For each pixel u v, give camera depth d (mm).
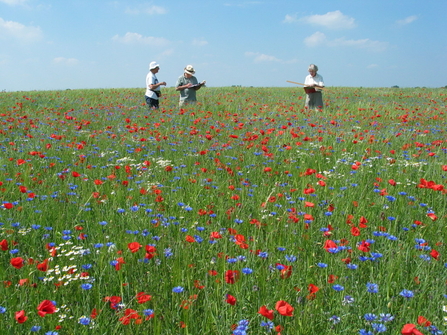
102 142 8281
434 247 3426
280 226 3736
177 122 10805
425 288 2713
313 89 14461
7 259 3197
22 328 2289
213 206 4383
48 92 25516
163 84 14297
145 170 5801
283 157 7051
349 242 3418
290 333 2250
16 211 4121
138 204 4477
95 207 4312
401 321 2271
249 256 2971
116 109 13859
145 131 9219
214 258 3033
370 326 2293
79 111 13578
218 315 2408
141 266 2941
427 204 4414
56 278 2834
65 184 5160
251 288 2676
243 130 9773
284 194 4711
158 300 2520
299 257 3213
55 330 2256
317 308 2504
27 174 5582
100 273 2895
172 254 3076
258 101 19141
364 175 5617
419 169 5824
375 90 30219
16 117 11922
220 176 5758
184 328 2289
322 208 4320
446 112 15109
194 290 2678
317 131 9352
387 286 2678
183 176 5578
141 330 2299
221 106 15359
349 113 14297
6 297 2545
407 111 14922
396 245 3383
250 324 2367
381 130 10125
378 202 4480
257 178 5789
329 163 6773
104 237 3566
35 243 3514
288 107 15547
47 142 7922
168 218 3918
